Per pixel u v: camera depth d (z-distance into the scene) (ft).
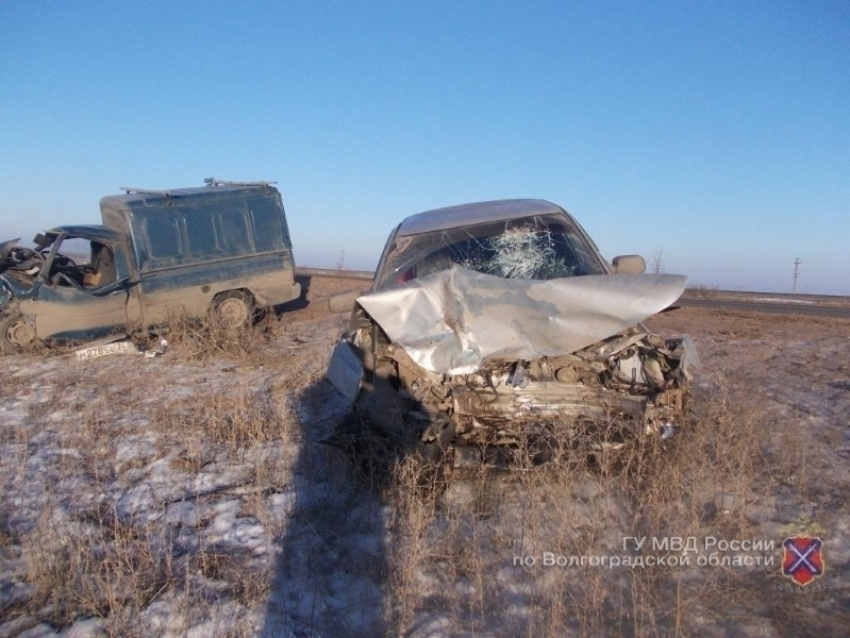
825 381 26.27
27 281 37.73
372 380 16.42
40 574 13.30
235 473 18.49
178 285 39.58
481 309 15.53
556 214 21.11
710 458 15.99
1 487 17.75
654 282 15.34
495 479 15.97
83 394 28.19
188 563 13.61
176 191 41.50
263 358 34.30
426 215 22.76
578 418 15.31
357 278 65.67
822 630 11.04
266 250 42.78
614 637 11.02
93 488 17.81
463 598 12.29
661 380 15.81
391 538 14.24
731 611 11.56
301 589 12.87
